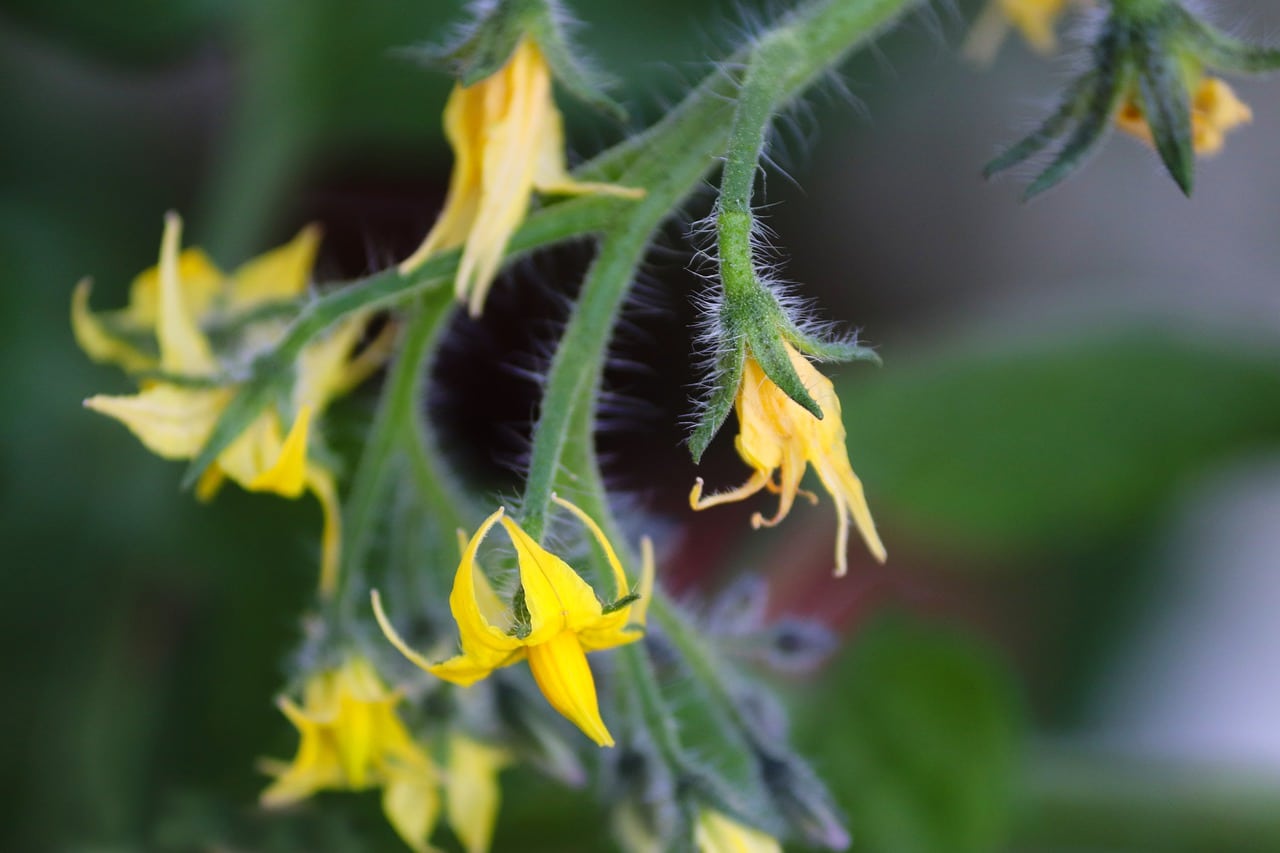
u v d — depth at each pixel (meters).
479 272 0.17
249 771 0.23
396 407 0.19
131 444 0.24
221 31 0.25
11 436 0.23
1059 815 0.24
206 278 0.20
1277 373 0.26
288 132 0.25
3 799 0.23
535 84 0.17
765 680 0.23
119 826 0.23
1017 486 0.26
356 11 0.25
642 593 0.16
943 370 0.26
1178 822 0.24
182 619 0.24
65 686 0.23
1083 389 0.26
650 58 0.24
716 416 0.16
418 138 0.26
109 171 0.26
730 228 0.16
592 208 0.17
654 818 0.17
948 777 0.23
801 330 0.16
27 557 0.23
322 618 0.18
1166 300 0.27
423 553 0.19
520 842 0.22
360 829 0.22
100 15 0.23
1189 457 0.26
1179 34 0.17
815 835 0.18
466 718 0.18
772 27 0.18
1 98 0.26
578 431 0.18
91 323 0.19
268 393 0.17
